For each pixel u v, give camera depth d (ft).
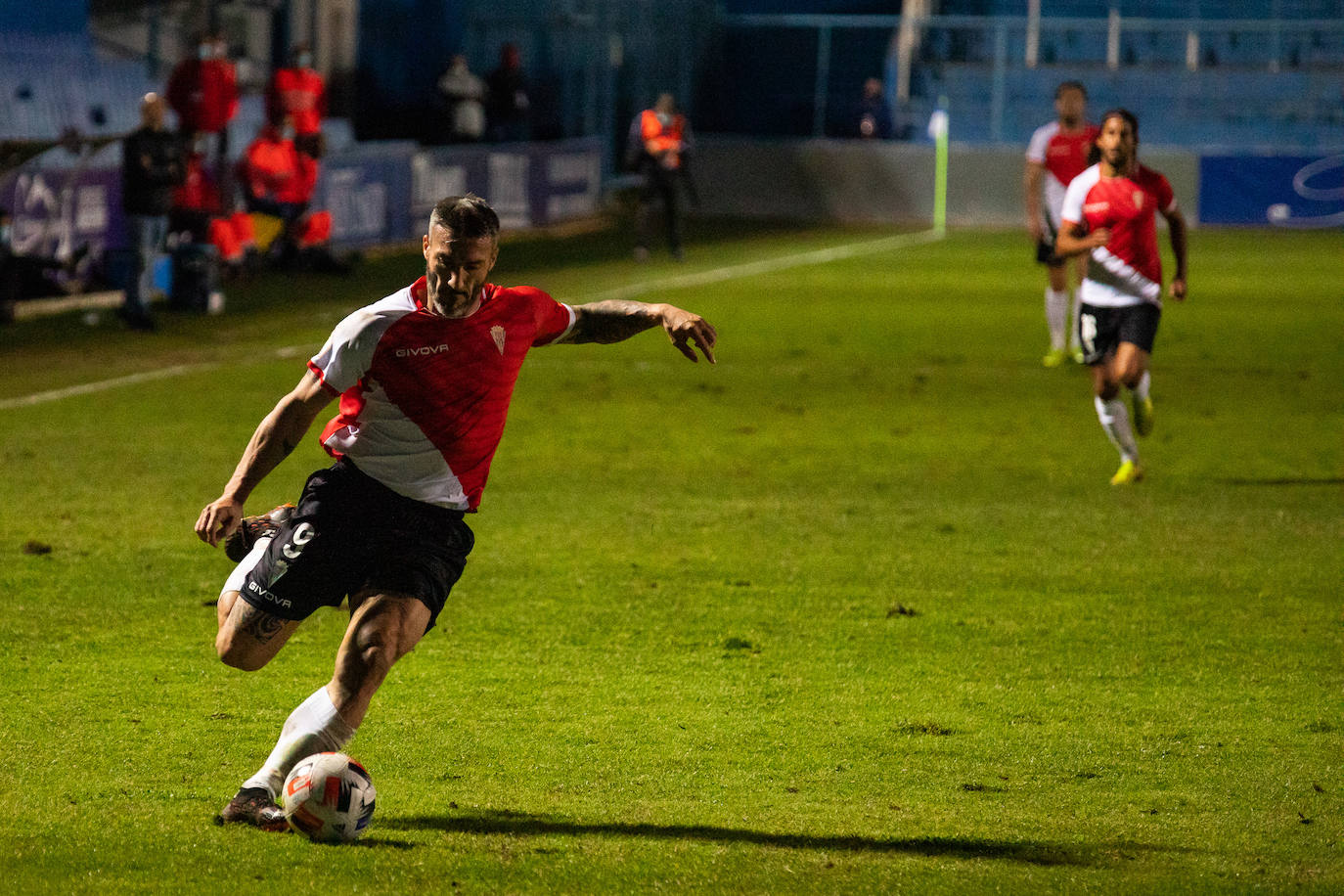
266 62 154.61
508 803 28.12
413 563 26.13
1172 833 27.07
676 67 213.66
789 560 48.67
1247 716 34.47
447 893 23.61
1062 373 89.30
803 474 62.49
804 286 130.11
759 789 29.25
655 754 31.27
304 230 127.54
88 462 61.31
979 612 43.04
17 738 31.27
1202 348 99.09
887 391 82.58
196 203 113.80
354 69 169.89
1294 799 29.04
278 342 95.09
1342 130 216.13
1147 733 33.19
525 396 80.02
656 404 78.23
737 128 219.20
